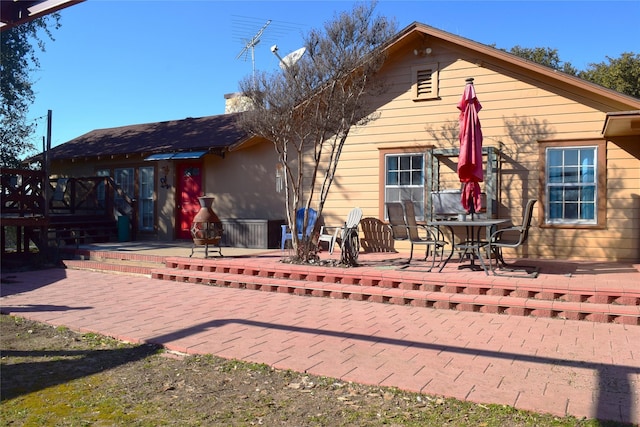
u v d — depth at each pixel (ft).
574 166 36.06
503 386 14.84
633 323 21.88
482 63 38.29
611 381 15.20
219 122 57.06
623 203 34.71
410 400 14.03
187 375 16.31
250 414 13.38
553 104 36.32
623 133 33.78
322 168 44.42
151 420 13.09
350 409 13.56
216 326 22.03
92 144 61.93
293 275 31.07
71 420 13.10
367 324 22.30
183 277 34.22
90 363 17.70
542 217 36.65
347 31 30.35
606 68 82.94
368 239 41.86
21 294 30.22
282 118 31.63
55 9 16.22
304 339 19.94
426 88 40.32
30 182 43.37
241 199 49.14
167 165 53.21
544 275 27.84
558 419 12.61
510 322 22.53
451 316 23.77
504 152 37.65
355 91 32.30
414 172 40.75
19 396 14.75
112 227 53.21
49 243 44.96
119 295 29.55
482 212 35.50
